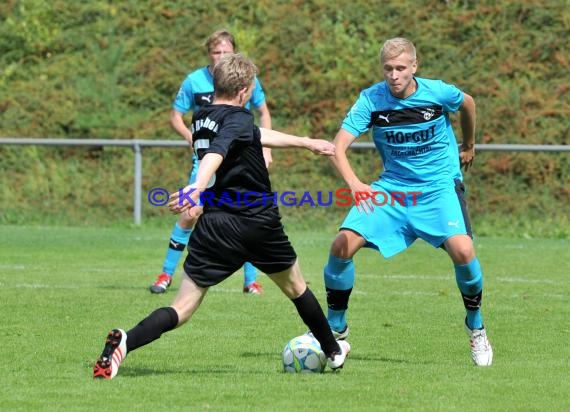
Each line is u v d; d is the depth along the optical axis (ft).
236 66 58.85
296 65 219.82
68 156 206.59
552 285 111.96
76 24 238.89
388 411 50.57
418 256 141.18
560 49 213.05
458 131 199.72
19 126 214.28
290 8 231.91
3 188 197.57
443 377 60.59
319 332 61.41
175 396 53.83
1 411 50.01
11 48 233.96
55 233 170.30
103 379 58.34
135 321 84.17
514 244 157.79
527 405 52.39
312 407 51.34
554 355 70.18
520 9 220.84
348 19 227.40
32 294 100.42
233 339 75.92
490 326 83.61
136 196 182.09
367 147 175.11
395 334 79.30
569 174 184.65
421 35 219.82
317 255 141.79
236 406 51.44
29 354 68.03
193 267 58.80
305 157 196.44
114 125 213.25
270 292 105.19
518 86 205.57
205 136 58.13
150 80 223.10
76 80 224.33
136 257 138.31
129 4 241.76
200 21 234.17
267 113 106.32
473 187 184.65
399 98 68.39
